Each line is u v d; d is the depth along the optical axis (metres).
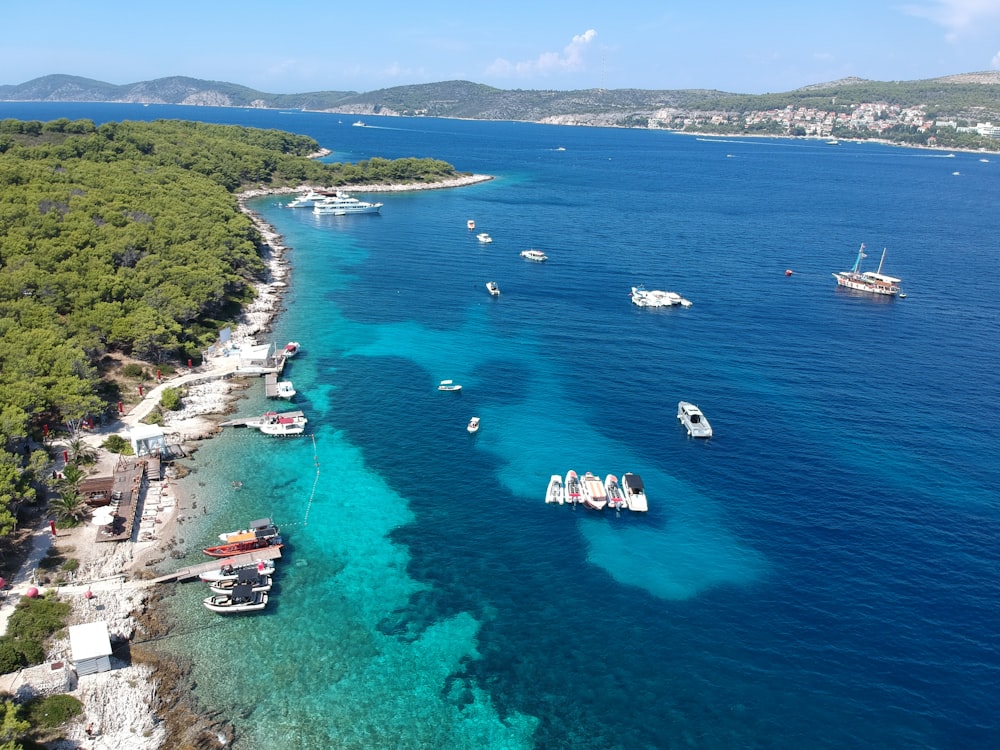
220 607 68.88
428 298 173.12
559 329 152.38
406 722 58.72
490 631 68.81
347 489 91.81
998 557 78.25
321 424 108.75
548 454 101.38
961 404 115.19
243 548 78.12
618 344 143.75
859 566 77.25
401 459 99.44
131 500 83.44
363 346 141.12
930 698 60.66
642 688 62.44
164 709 58.41
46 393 91.88
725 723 58.91
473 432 106.75
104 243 143.12
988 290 182.50
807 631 68.38
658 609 71.69
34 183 171.12
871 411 112.94
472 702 60.84
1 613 65.75
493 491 92.31
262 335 144.75
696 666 64.69
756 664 64.75
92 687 59.38
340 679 62.69
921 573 75.88
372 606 71.62
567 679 63.41
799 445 102.75
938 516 85.56
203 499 87.75
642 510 87.25
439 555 79.75
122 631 65.75
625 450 102.25
